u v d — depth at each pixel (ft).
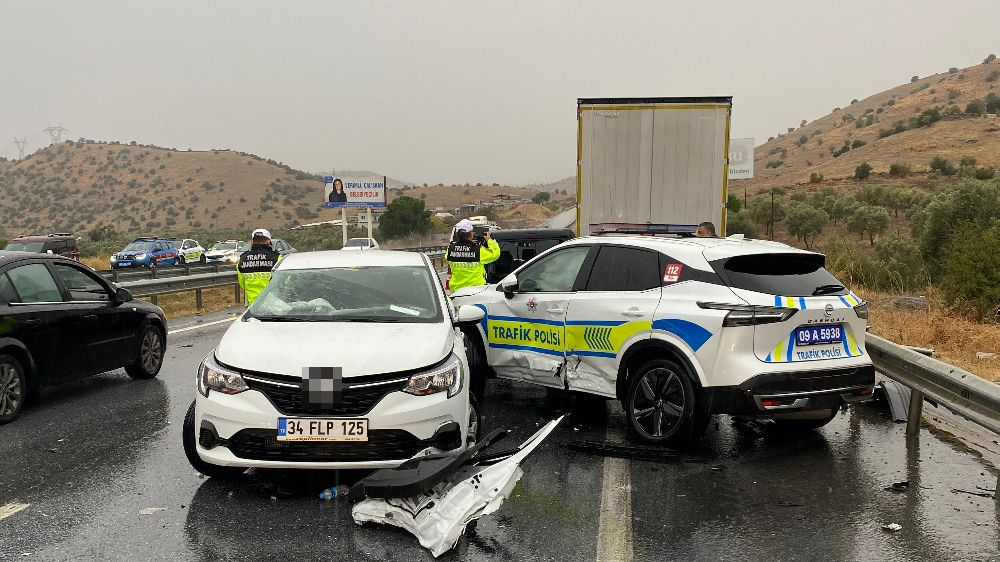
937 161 420.36
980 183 91.86
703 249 19.36
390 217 236.02
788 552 13.08
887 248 127.24
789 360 17.71
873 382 18.83
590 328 21.16
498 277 39.86
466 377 16.61
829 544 13.44
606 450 18.97
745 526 14.25
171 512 14.60
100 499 15.33
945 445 20.15
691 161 35.99
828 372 17.88
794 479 17.11
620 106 36.35
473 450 14.35
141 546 12.98
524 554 12.84
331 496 15.46
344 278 20.03
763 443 20.21
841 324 18.51
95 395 25.73
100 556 12.54
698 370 18.12
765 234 259.19
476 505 13.19
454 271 33.78
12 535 13.41
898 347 21.17
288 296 19.13
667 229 36.24
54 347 23.47
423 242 222.07
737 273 18.54
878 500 15.76
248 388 14.96
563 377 22.18
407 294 19.39
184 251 120.78
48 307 23.40
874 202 293.43
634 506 15.28
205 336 40.75
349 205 137.39
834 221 279.28
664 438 19.12
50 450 18.90
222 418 14.97
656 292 19.72
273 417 14.70
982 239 48.14
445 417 15.44
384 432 14.80
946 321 41.63
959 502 15.69
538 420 22.48
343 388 14.70
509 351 24.11
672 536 13.74
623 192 36.68
